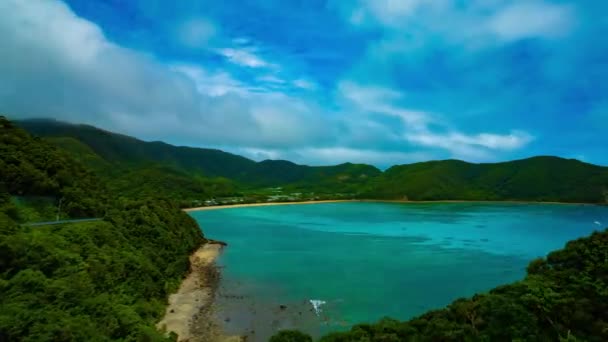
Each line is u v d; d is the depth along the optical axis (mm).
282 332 27688
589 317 25844
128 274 38500
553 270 32062
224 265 61719
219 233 99750
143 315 34219
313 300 44500
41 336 22969
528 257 69938
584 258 30922
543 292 28203
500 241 87250
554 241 87438
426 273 57656
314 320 38344
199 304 41969
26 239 31172
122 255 40500
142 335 28672
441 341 26047
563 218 134750
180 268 52500
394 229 108188
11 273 27750
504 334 25281
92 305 29000
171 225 64562
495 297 28422
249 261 65062
